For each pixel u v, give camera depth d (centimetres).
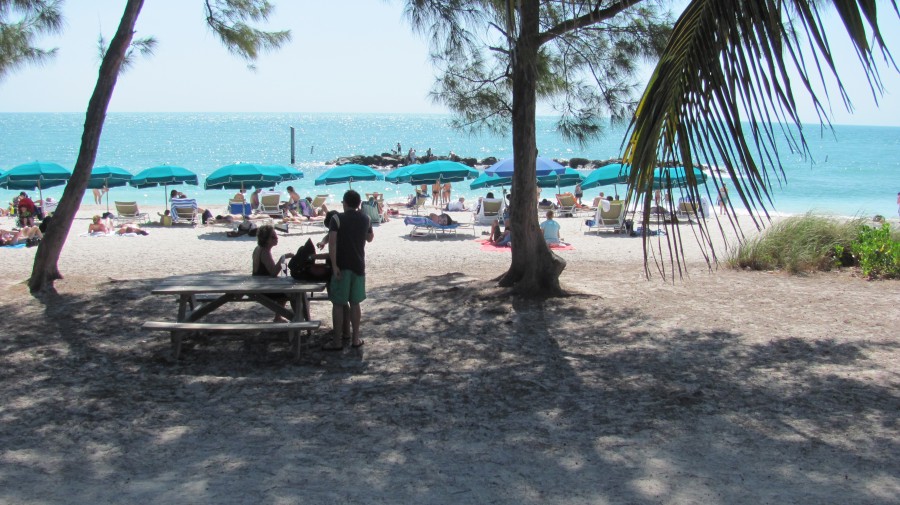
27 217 1839
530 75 802
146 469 397
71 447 430
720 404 507
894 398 511
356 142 11862
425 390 546
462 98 923
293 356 632
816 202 3081
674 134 271
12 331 708
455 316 781
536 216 862
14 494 362
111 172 2086
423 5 776
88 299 852
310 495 363
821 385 544
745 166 257
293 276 662
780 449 423
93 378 570
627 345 669
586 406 507
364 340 689
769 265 1105
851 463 401
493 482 380
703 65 265
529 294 852
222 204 2988
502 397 529
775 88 248
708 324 746
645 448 428
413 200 2705
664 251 1471
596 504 353
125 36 893
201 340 684
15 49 1001
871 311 799
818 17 231
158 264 1300
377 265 1308
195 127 18412
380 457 417
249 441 442
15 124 19300
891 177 4466
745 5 256
